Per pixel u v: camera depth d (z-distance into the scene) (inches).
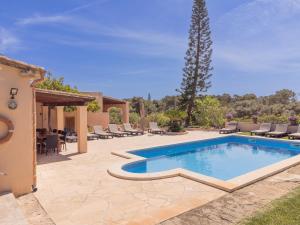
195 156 446.6
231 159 423.2
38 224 147.8
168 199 185.2
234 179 222.8
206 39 939.3
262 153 470.6
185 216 153.8
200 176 234.4
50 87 647.8
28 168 201.8
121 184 221.3
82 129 380.5
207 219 149.4
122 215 158.7
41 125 554.9
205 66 946.7
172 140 534.0
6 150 190.9
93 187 213.5
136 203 177.8
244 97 1734.7
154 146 442.3
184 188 209.6
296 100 1374.3
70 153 373.4
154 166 373.1
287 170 266.2
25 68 197.2
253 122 698.2
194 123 917.8
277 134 568.4
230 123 717.9
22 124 199.5
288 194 189.2
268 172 244.5
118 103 870.4
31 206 174.1
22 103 199.6
